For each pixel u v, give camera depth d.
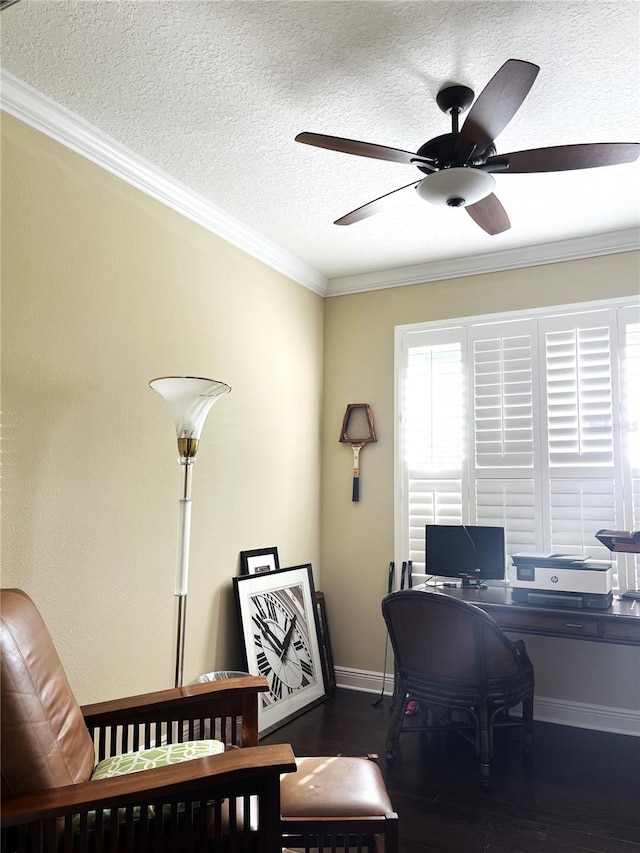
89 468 2.46
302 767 1.92
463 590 3.36
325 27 1.92
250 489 3.47
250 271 3.55
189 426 2.56
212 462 3.18
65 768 1.56
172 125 2.46
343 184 2.93
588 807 2.50
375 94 2.25
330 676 3.93
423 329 4.00
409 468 3.95
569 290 3.59
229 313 3.35
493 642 2.68
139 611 2.68
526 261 3.70
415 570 3.85
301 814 1.67
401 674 2.89
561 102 2.29
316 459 4.17
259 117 2.40
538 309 3.66
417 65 2.09
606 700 3.32
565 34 1.93
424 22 1.89
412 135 2.53
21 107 2.22
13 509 2.16
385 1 1.81
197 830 1.53
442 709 3.35
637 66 2.08
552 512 3.53
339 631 4.05
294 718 3.41
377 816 1.68
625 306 3.45
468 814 2.44
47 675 1.67
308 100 2.29
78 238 2.46
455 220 3.31
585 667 3.38
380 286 4.14
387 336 4.11
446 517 3.81
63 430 2.36
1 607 1.63
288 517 3.83
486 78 2.15
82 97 2.28
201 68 2.12
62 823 1.48
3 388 2.14
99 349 2.53
